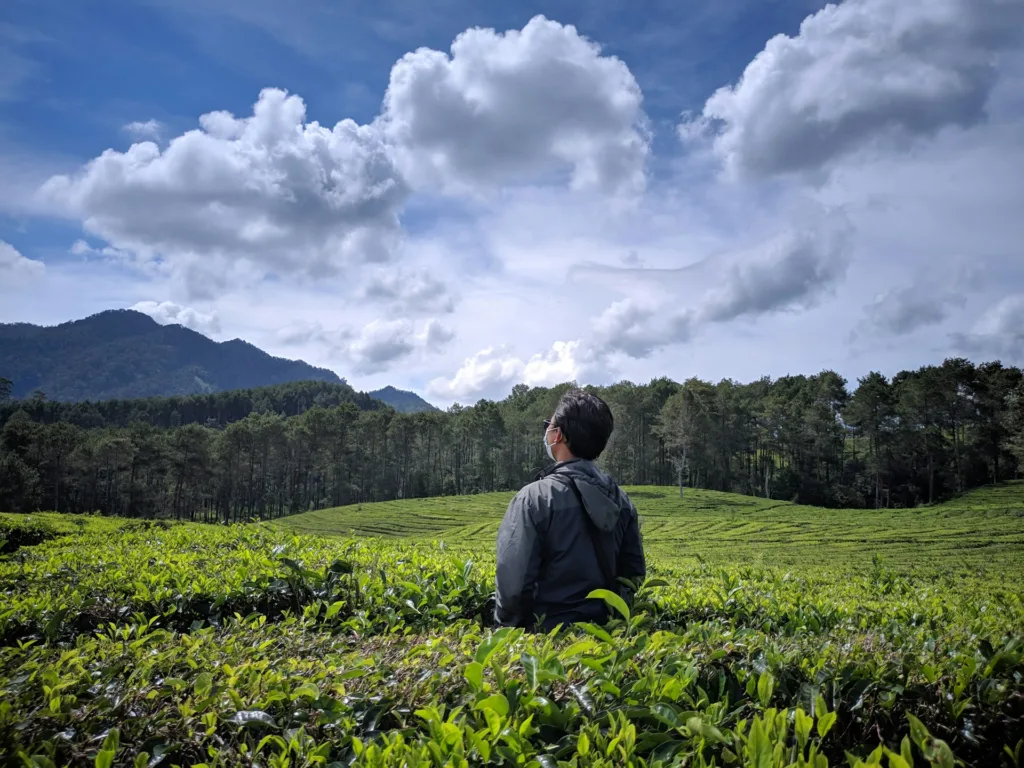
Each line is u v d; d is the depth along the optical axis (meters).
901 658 2.40
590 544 3.07
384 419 103.44
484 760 1.66
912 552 32.41
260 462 100.31
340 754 1.90
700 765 1.65
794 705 2.10
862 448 102.88
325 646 3.05
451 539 43.59
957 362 78.06
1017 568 24.77
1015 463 81.19
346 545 6.10
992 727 2.08
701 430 86.12
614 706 1.98
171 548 6.86
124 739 1.95
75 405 191.38
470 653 2.56
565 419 3.28
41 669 2.27
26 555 6.91
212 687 2.18
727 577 5.76
